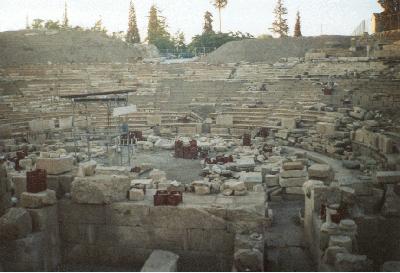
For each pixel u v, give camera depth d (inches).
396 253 498.0
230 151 1107.3
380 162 850.1
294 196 730.8
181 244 476.1
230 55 2085.4
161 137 1295.5
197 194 528.1
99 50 2308.1
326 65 1568.7
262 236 447.5
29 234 451.5
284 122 1205.1
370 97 1201.4
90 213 491.5
